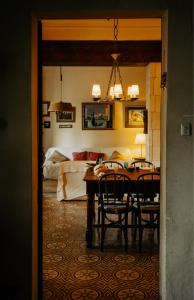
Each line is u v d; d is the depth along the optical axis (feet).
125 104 29.09
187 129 7.23
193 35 7.18
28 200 7.17
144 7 7.16
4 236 7.20
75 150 28.76
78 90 29.09
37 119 7.82
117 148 28.58
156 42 17.30
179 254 7.38
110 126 29.27
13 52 7.09
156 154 21.12
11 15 7.09
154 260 11.32
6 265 7.20
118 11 7.20
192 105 7.25
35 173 7.57
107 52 17.34
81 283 9.51
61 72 28.25
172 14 7.16
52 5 7.12
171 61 7.23
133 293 8.89
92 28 14.79
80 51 17.31
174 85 7.24
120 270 10.44
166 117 7.29
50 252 12.04
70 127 29.35
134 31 15.34
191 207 7.34
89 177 13.29
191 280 7.39
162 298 7.66
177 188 7.33
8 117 7.13
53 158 26.68
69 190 20.71
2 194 7.19
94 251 12.18
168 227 7.38
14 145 7.14
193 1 7.13
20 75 7.08
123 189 12.82
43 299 8.55
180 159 7.30
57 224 15.62
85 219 16.47
